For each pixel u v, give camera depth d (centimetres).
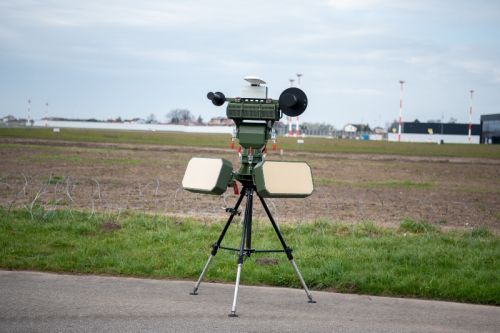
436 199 2223
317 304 735
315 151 6203
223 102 728
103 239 1091
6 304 684
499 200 2277
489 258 1012
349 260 969
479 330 646
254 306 716
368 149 7388
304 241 1132
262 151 750
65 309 675
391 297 784
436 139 17138
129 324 631
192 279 847
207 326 632
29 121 17275
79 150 4647
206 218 1430
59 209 1428
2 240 1037
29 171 2722
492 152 7900
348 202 1994
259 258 966
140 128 18888
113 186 2211
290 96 702
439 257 1007
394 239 1178
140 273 860
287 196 685
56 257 920
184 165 3500
